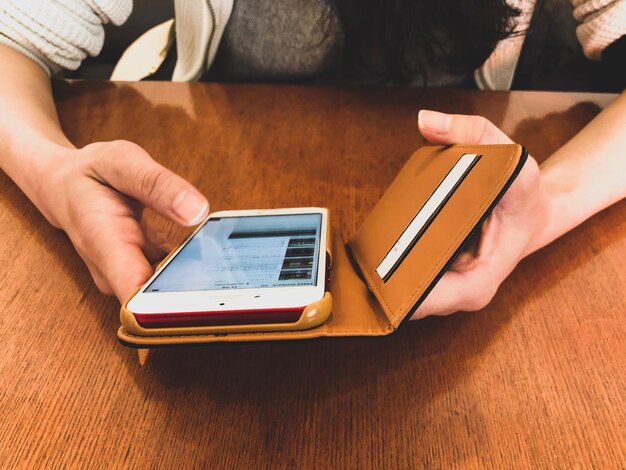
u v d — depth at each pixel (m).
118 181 0.37
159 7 1.03
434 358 0.37
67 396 0.35
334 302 0.35
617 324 0.39
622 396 0.34
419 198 0.37
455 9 0.64
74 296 0.43
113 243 0.37
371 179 0.56
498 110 0.67
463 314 0.41
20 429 0.33
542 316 0.40
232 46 0.80
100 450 0.32
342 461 0.31
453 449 0.32
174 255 0.37
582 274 0.44
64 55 0.69
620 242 0.47
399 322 0.30
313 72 0.82
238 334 0.30
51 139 0.51
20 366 0.37
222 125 0.66
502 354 0.37
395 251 0.35
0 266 0.46
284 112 0.68
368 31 0.71
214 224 0.43
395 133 0.64
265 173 0.57
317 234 0.40
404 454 0.32
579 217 0.46
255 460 0.32
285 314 0.29
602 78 0.83
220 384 0.36
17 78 0.61
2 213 0.52
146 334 0.30
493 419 0.33
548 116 0.66
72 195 0.41
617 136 0.50
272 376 0.36
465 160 0.34
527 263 0.45
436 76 0.81
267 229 0.41
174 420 0.34
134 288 0.35
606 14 0.65
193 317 0.29
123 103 0.69
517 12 0.67
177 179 0.35
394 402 0.34
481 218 0.29
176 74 0.89
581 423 0.33
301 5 0.72
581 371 0.36
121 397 0.35
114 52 1.04
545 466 0.31
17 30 0.63
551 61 0.89
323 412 0.34
